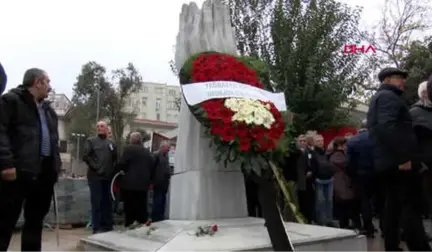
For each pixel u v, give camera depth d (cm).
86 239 498
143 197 824
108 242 458
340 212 857
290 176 758
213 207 495
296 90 1593
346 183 840
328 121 1620
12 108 459
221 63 518
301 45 1661
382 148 477
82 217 1010
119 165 812
